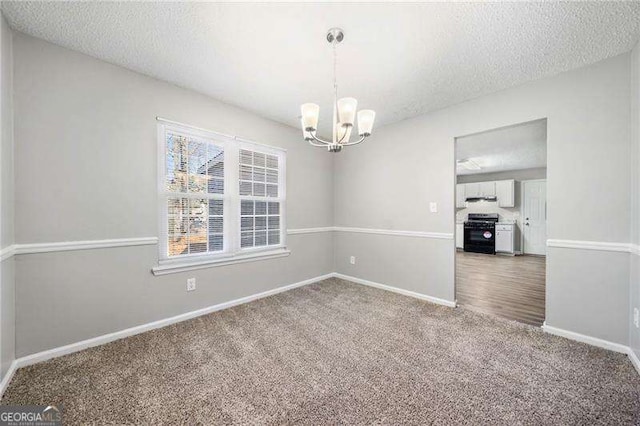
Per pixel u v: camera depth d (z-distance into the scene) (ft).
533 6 4.92
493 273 15.11
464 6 4.94
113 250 7.05
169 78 7.76
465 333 7.54
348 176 13.09
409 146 10.85
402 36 5.81
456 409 4.64
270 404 4.75
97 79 6.76
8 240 5.37
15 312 5.68
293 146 11.78
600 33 5.67
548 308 7.57
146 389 5.12
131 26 5.58
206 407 4.67
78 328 6.51
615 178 6.53
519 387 5.21
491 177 23.67
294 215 11.85
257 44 6.16
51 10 5.10
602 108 6.71
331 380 5.43
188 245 8.61
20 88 5.74
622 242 6.44
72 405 4.69
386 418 4.44
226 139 9.48
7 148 5.37
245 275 10.03
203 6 5.00
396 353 6.47
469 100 9.11
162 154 7.99
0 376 4.91
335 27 5.55
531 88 7.82
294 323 8.16
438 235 10.01
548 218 7.55
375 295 10.88
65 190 6.31
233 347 6.72
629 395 4.96
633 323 6.13
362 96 8.80
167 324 7.98
